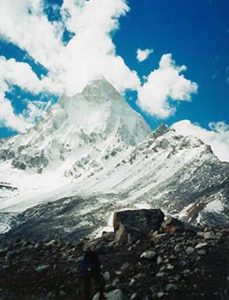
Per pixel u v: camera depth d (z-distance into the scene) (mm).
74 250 36844
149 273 30969
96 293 28906
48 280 32156
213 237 34219
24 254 37312
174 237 35344
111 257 33750
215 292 28125
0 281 32906
